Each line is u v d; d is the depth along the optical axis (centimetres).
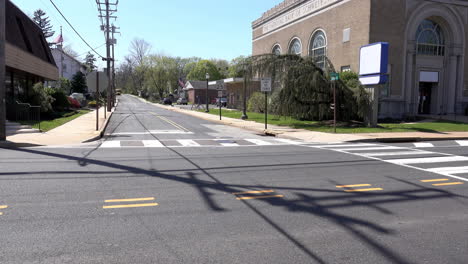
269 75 2314
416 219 514
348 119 2270
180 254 385
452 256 392
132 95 12606
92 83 1805
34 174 760
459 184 734
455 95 3134
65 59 7250
